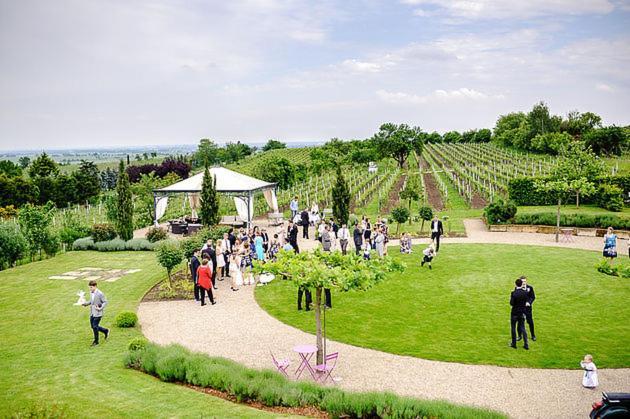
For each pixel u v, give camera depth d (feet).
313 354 41.63
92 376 35.60
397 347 43.01
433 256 75.82
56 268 76.18
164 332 47.24
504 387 35.17
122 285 64.90
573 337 44.42
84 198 205.16
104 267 76.23
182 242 70.74
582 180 89.20
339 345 43.65
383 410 28.99
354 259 38.47
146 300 58.44
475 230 104.63
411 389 34.94
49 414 27.81
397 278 66.59
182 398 31.45
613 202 107.55
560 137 247.70
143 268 74.79
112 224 98.68
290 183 183.93
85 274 71.72
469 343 43.65
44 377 35.47
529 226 101.40
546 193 119.96
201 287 55.57
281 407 31.37
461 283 63.46
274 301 57.67
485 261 75.31
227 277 69.67
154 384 34.32
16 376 35.73
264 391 31.78
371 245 80.94
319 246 41.42
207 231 79.82
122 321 48.26
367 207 143.64
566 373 37.32
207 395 32.37
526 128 298.97
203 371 34.50
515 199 123.75
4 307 55.57
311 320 50.70
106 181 294.05
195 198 126.11
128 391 32.53
